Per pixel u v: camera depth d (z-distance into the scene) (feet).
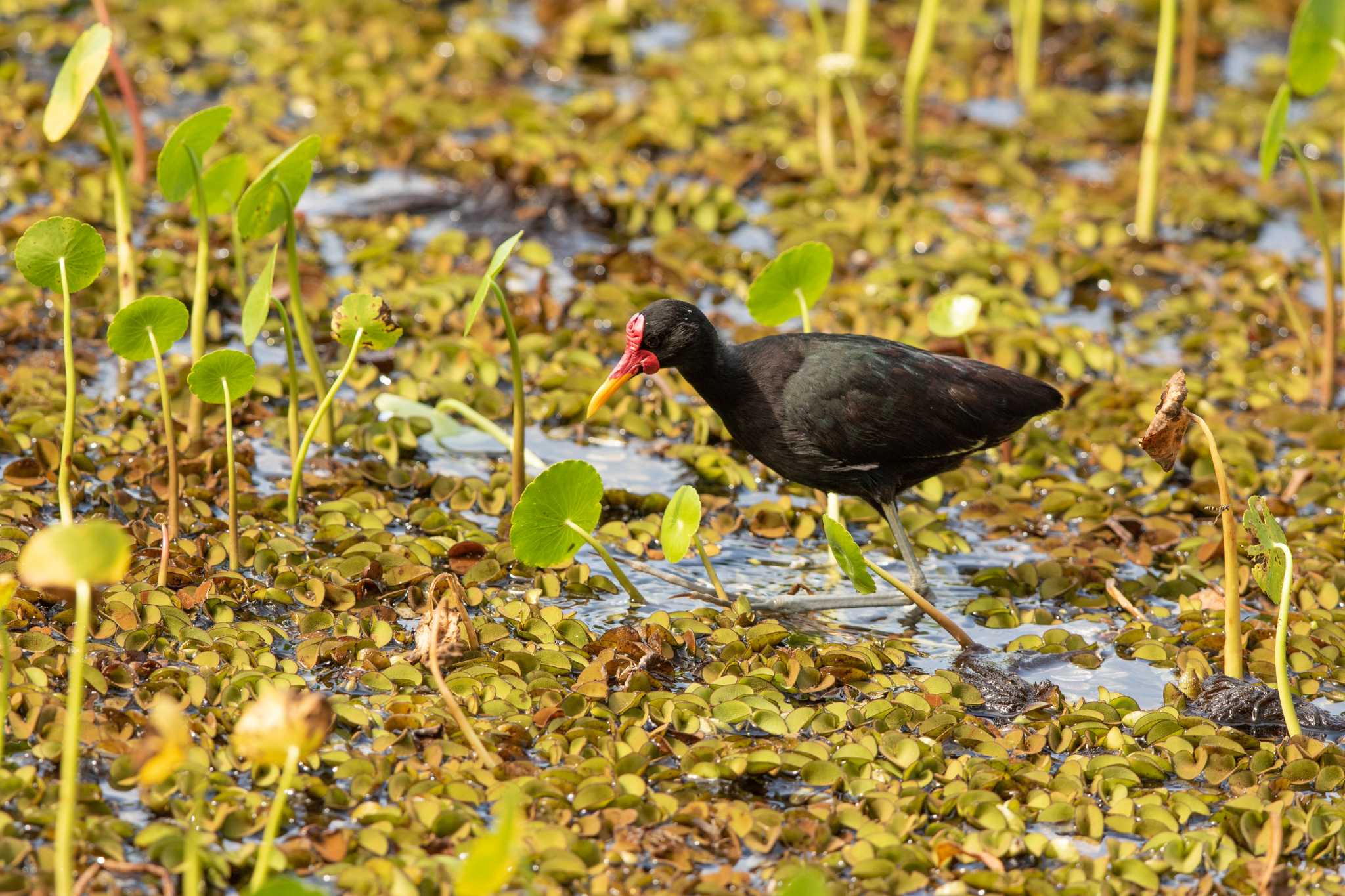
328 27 69.77
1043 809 26.66
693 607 34.09
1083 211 57.88
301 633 31.09
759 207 58.34
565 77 68.44
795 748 27.84
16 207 51.62
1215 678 31.42
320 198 55.47
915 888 24.41
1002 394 33.94
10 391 39.91
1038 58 72.74
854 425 33.35
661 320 33.88
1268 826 25.84
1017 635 34.27
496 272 32.71
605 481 40.24
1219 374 46.93
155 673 28.22
